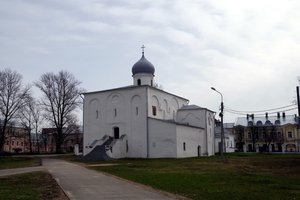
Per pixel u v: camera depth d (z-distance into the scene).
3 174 26.92
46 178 22.23
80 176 23.52
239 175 23.75
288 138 96.94
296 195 14.44
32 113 80.88
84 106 58.59
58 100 66.94
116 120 55.38
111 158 49.50
